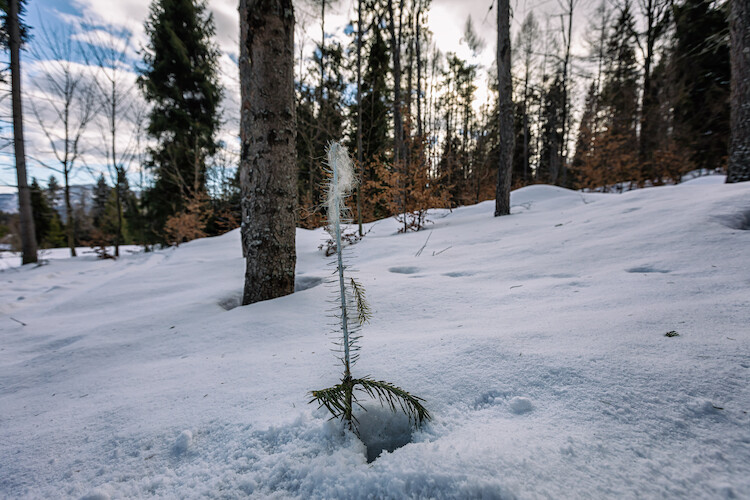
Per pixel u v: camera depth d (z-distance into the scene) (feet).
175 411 4.75
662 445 3.09
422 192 27.40
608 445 3.13
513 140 26.00
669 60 45.88
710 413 3.41
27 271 29.66
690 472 2.77
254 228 10.98
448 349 5.54
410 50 51.39
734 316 5.41
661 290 7.27
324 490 3.08
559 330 5.79
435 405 4.19
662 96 45.98
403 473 3.01
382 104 51.80
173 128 52.29
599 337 5.31
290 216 11.25
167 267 21.62
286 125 10.89
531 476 2.81
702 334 4.96
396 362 5.34
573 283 9.05
